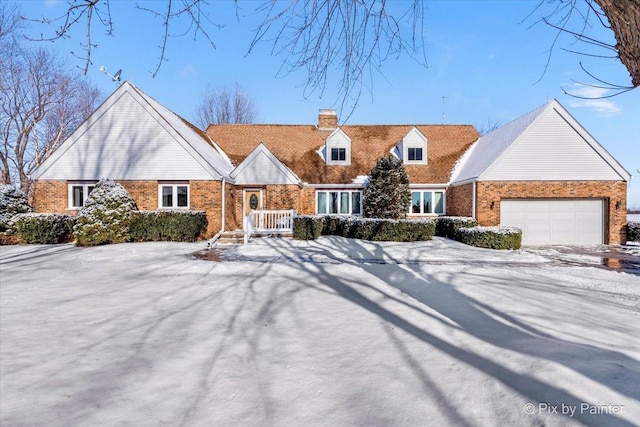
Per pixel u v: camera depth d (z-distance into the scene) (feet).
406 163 70.64
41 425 9.60
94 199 50.70
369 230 56.13
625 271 34.88
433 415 9.90
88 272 31.83
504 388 11.04
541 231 59.72
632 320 18.67
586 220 59.52
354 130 79.87
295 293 24.44
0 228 53.78
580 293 25.14
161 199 59.11
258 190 65.51
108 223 50.52
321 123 80.74
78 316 19.26
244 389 11.46
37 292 24.62
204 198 58.18
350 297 23.40
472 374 12.18
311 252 44.83
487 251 47.03
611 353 13.24
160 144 58.54
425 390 11.25
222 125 80.79
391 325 17.75
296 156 72.23
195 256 41.52
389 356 13.94
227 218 60.64
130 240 53.06
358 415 9.98
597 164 58.54
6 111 92.48
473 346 14.79
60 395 11.10
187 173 58.39
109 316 19.26
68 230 54.54
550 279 30.30
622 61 9.89
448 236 60.80
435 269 33.63
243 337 16.12
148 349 14.74
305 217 56.85
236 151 73.61
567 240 59.57
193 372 12.64
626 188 58.29
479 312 19.95
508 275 31.68
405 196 59.21
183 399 10.88
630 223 58.54
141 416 9.99
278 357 13.93
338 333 16.63
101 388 11.53
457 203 65.62
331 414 10.06
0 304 21.62
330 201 68.23
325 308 20.84
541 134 59.06
